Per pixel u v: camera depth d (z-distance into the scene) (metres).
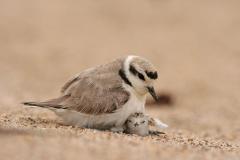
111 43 24.64
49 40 24.61
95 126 9.33
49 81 19.17
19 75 19.58
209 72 21.30
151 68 9.34
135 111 9.28
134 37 25.69
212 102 17.56
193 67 21.83
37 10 28.45
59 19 27.50
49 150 7.07
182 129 12.64
